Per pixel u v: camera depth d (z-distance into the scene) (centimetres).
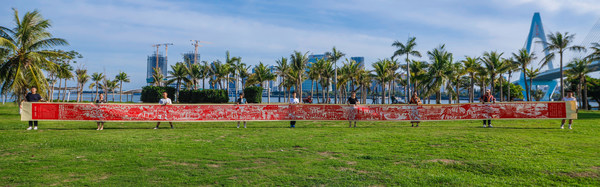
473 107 1484
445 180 569
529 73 6781
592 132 1202
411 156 762
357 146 901
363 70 6581
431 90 5228
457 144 920
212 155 780
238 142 980
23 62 2267
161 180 568
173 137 1095
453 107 1512
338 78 6494
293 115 1509
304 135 1145
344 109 1527
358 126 1512
